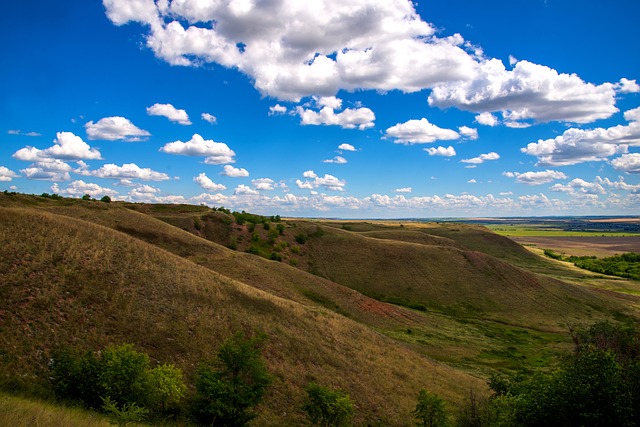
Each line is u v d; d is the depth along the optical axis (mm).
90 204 71500
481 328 65750
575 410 14461
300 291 57656
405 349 41688
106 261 29359
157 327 24688
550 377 16484
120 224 62781
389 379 31750
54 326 20516
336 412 20484
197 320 27578
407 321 61094
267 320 32594
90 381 16172
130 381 16312
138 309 25562
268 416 21188
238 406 18031
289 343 30578
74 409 14164
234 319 30000
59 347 19172
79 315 22312
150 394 16500
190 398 19656
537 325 70438
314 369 28609
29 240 27438
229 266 57531
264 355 27484
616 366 14531
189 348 24188
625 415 13688
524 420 15852
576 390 14422
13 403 12547
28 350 18094
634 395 14164
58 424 11352
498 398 22688
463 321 69062
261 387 18906
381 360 35000
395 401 28266
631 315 78562
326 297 58719
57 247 28031
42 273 24375
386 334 52438
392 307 65812
